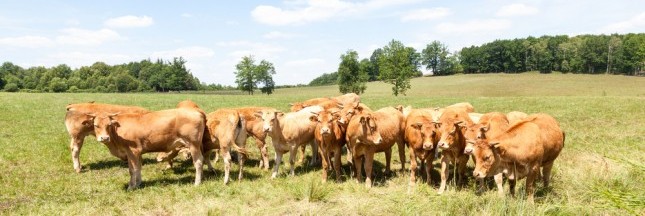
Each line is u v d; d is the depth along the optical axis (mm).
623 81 100062
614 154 13852
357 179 11695
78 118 12930
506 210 8477
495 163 9312
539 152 9188
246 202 10055
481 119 11578
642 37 115438
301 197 10219
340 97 21469
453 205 8891
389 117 12180
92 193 10906
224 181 11672
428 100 45219
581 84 97562
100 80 137000
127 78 129875
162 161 14070
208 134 12492
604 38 128375
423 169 13031
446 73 143750
